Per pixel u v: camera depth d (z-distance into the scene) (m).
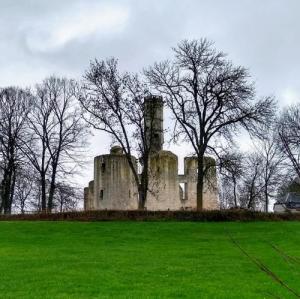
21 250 37.19
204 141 56.88
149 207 68.31
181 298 22.84
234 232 45.44
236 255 34.94
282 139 82.94
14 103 71.44
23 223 50.31
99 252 36.19
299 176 81.81
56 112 71.50
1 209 73.44
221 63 57.31
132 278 27.17
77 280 26.55
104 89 60.12
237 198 102.38
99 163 69.81
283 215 53.75
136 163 69.62
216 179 68.81
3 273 28.36
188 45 62.00
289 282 26.55
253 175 96.50
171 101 57.94
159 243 40.69
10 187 74.50
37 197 83.62
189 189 70.88
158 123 70.69
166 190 69.19
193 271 29.23
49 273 28.34
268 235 43.88
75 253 35.78
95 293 23.75
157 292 23.97
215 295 23.42
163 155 69.56
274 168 88.31
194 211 52.41
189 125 57.31
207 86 56.66
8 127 71.06
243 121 55.75
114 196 68.44
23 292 23.91
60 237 43.44
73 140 71.38
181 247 38.69
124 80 60.25
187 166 71.50
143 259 33.19
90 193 76.62
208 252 36.25
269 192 88.19
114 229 46.75
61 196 72.44
